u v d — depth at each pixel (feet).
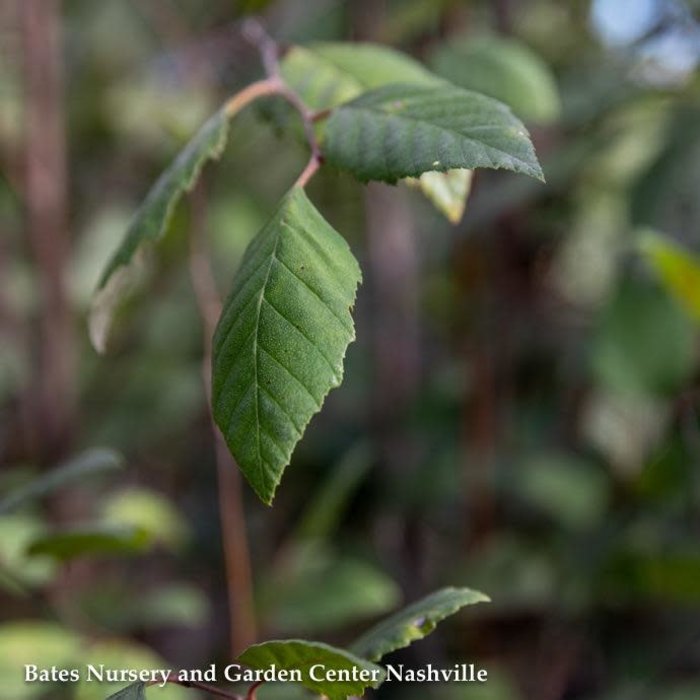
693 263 2.26
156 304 4.09
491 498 3.46
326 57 1.86
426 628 1.61
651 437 3.43
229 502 3.06
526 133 1.54
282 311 1.50
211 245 3.60
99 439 4.03
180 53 3.70
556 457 3.56
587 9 3.59
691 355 2.73
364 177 1.56
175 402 4.12
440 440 3.69
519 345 3.68
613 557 2.99
